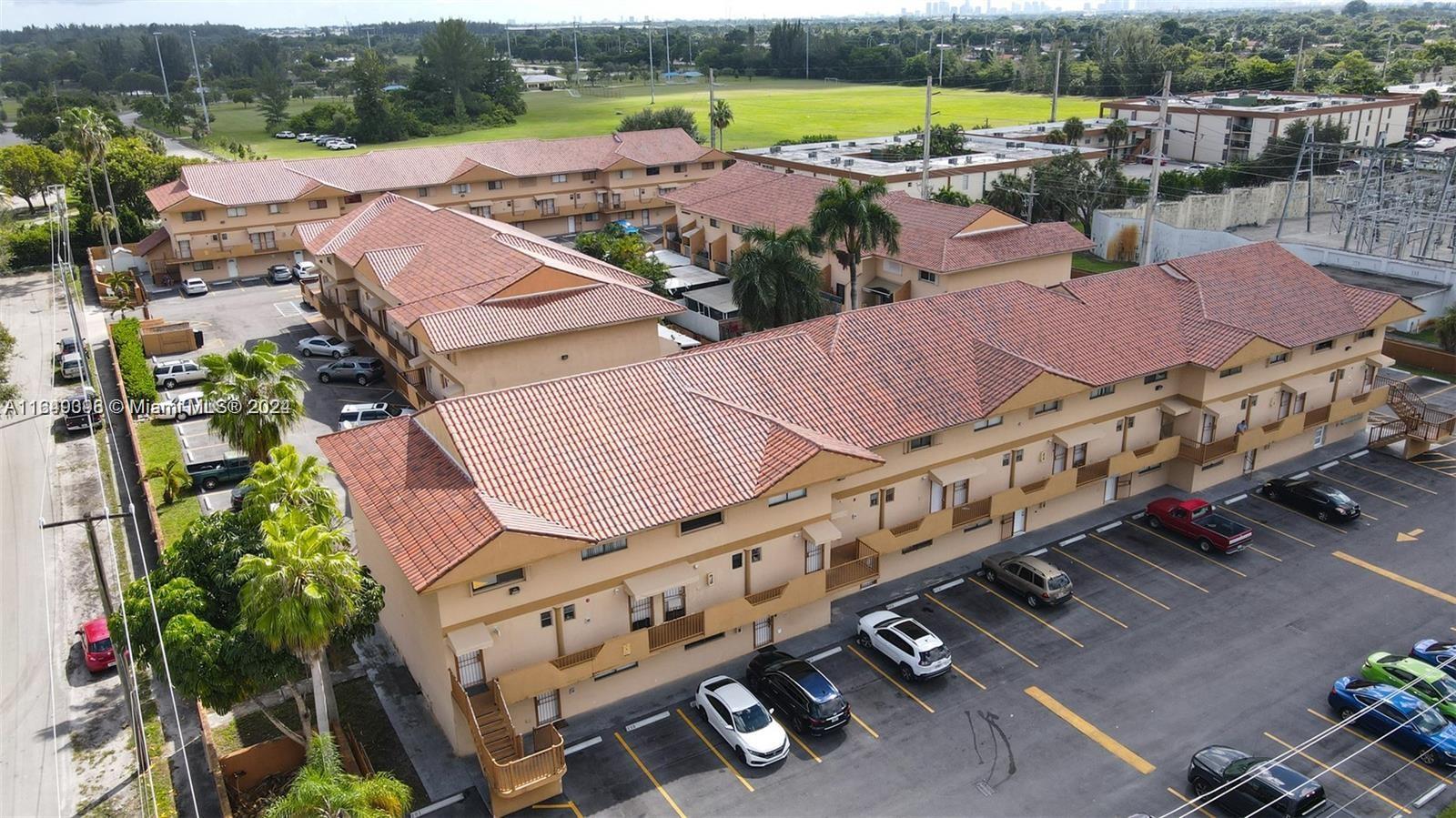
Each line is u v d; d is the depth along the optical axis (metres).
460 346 49.16
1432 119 149.00
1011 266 66.50
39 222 113.69
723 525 35.72
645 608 35.34
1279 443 54.00
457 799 31.41
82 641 39.56
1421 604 41.28
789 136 184.25
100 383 68.00
